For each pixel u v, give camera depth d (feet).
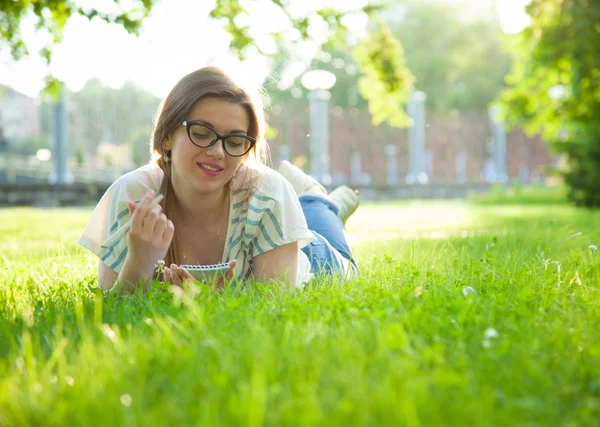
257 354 5.03
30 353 5.30
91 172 95.09
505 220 33.50
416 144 97.81
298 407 4.14
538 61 45.37
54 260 13.08
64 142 71.00
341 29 29.55
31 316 7.32
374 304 7.30
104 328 6.05
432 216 39.70
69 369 5.03
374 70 43.04
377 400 4.13
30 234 23.47
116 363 4.99
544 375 4.93
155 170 9.34
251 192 9.47
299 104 157.58
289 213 9.62
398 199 91.04
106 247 9.14
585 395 4.75
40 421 4.20
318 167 86.99
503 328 6.43
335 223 12.42
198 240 9.64
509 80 51.70
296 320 6.42
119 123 108.68
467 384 4.64
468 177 114.21
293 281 9.73
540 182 117.08
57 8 28.19
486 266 11.07
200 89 8.38
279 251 9.65
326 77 88.02
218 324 6.28
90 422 4.10
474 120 114.83
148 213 8.44
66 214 45.21
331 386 4.52
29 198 65.98
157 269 9.11
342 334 5.77
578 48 42.50
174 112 8.47
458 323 6.45
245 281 9.78
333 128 100.83
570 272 9.73
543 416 4.33
